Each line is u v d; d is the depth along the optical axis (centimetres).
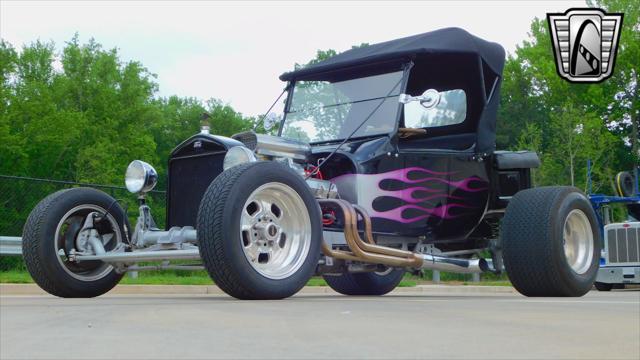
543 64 3244
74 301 437
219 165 480
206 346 189
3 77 3900
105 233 540
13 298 516
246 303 372
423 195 545
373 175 519
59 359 166
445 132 598
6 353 175
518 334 218
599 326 244
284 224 433
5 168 3625
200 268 507
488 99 586
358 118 560
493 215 600
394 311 308
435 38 556
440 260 542
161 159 5800
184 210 500
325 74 590
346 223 469
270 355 173
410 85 605
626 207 1185
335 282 685
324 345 192
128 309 314
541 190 549
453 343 196
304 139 585
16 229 1241
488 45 582
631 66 3009
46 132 3766
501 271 616
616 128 3222
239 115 6191
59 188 1281
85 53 4450
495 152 593
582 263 558
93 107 4391
